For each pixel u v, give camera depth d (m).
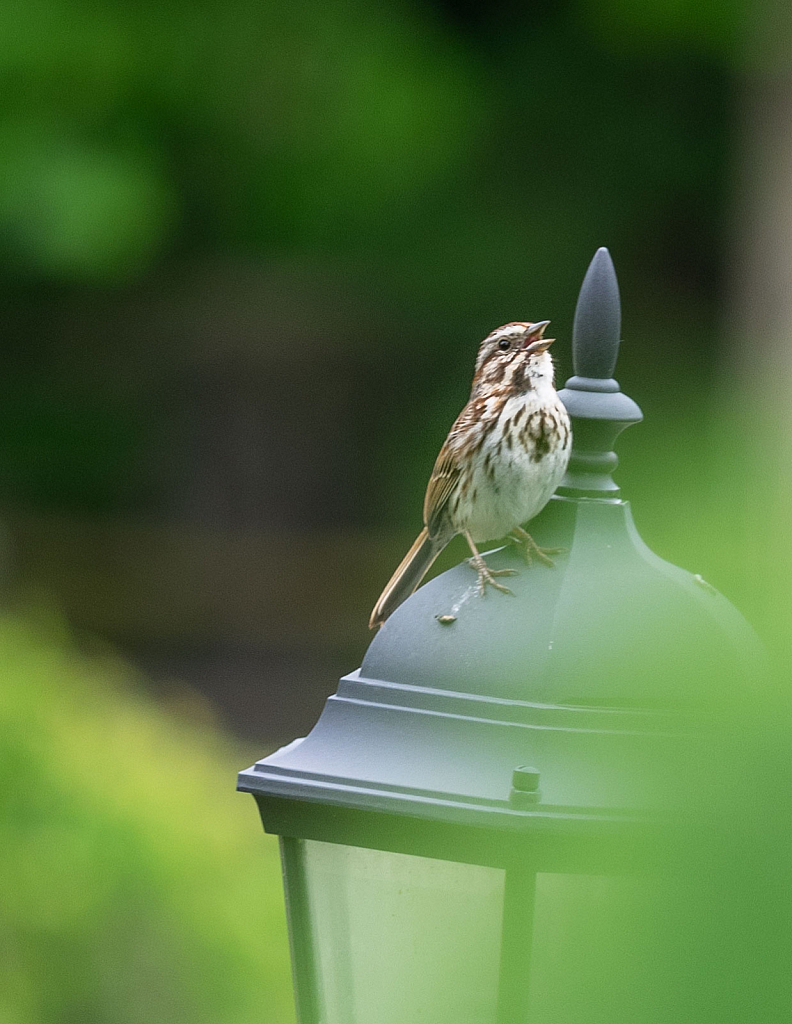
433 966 2.79
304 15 18.00
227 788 9.45
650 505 13.02
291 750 2.88
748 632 2.90
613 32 19.70
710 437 15.84
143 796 7.81
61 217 16.62
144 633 20.70
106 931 7.27
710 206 22.14
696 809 2.02
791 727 1.94
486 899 2.74
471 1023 2.77
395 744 2.79
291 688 18.84
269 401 24.14
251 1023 7.54
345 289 22.45
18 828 7.22
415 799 2.66
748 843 1.90
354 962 2.87
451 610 2.92
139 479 23.70
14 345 23.14
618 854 2.53
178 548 20.86
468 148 20.39
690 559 7.71
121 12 17.11
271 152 18.94
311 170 19.59
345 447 24.34
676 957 1.91
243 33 17.69
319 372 24.05
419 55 19.02
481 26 20.62
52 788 7.38
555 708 2.71
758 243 15.92
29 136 16.75
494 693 2.79
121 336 23.41
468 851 2.66
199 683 18.97
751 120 16.09
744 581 7.09
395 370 24.12
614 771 2.64
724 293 18.91
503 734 2.71
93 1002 7.18
